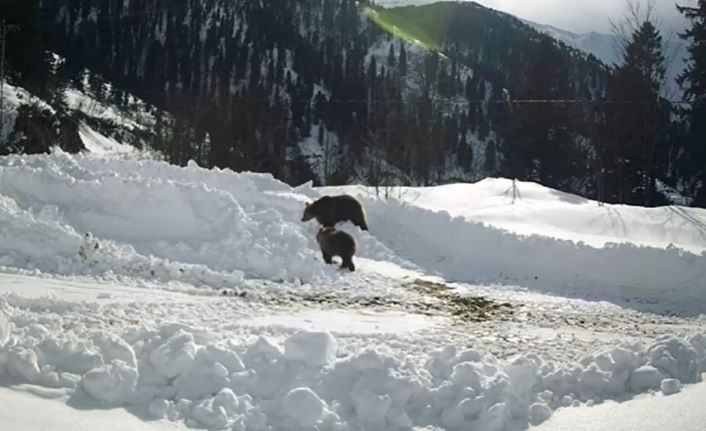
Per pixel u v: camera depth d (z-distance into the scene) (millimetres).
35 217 13375
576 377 6805
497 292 13180
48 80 64688
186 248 13172
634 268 14141
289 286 12125
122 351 6027
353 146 62094
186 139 52125
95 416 5125
